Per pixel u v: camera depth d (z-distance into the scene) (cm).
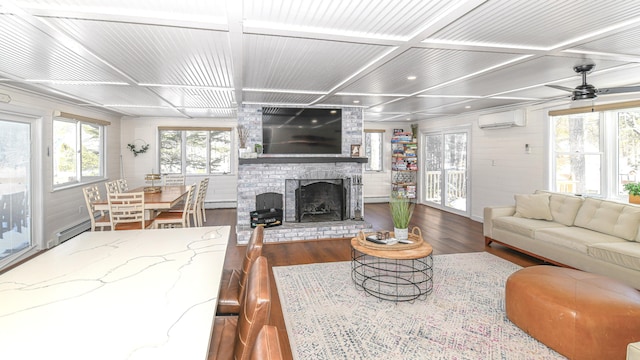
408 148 895
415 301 304
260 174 551
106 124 659
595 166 461
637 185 393
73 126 573
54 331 101
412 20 213
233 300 190
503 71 341
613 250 314
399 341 240
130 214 402
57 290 132
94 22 211
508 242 448
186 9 193
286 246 494
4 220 404
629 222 350
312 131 571
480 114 651
